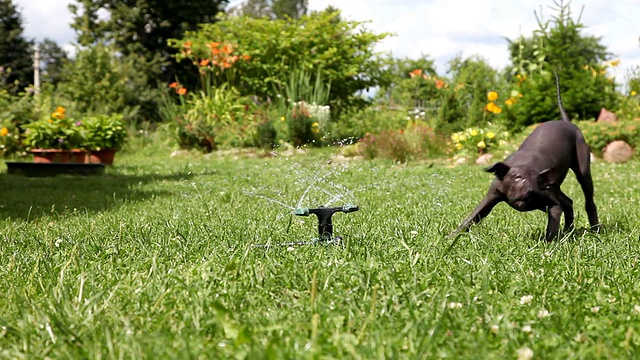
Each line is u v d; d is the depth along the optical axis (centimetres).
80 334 291
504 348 270
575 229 593
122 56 3784
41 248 496
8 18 4200
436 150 1664
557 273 396
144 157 2012
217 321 292
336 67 2408
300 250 458
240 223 604
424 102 2934
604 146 1560
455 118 2061
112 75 2902
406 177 1206
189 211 737
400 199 867
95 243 509
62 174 1370
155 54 3753
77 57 2952
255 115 2064
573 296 342
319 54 2370
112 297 343
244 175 1262
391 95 3094
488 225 605
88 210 783
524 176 523
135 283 376
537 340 279
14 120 1994
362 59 2447
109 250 476
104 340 283
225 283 367
